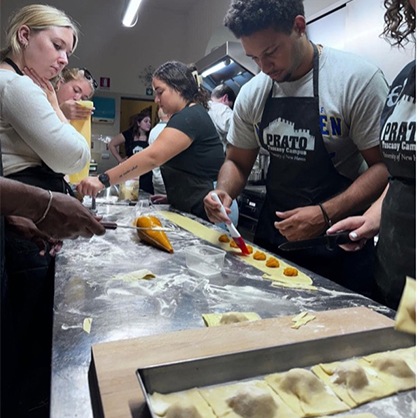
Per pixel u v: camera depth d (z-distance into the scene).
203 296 0.75
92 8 4.05
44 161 1.13
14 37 1.16
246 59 2.16
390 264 0.84
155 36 4.31
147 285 0.80
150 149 1.53
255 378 0.46
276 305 0.72
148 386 0.41
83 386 0.45
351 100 1.07
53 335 0.57
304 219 1.01
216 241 1.21
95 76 4.14
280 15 0.95
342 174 1.21
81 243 1.12
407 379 0.46
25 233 0.92
